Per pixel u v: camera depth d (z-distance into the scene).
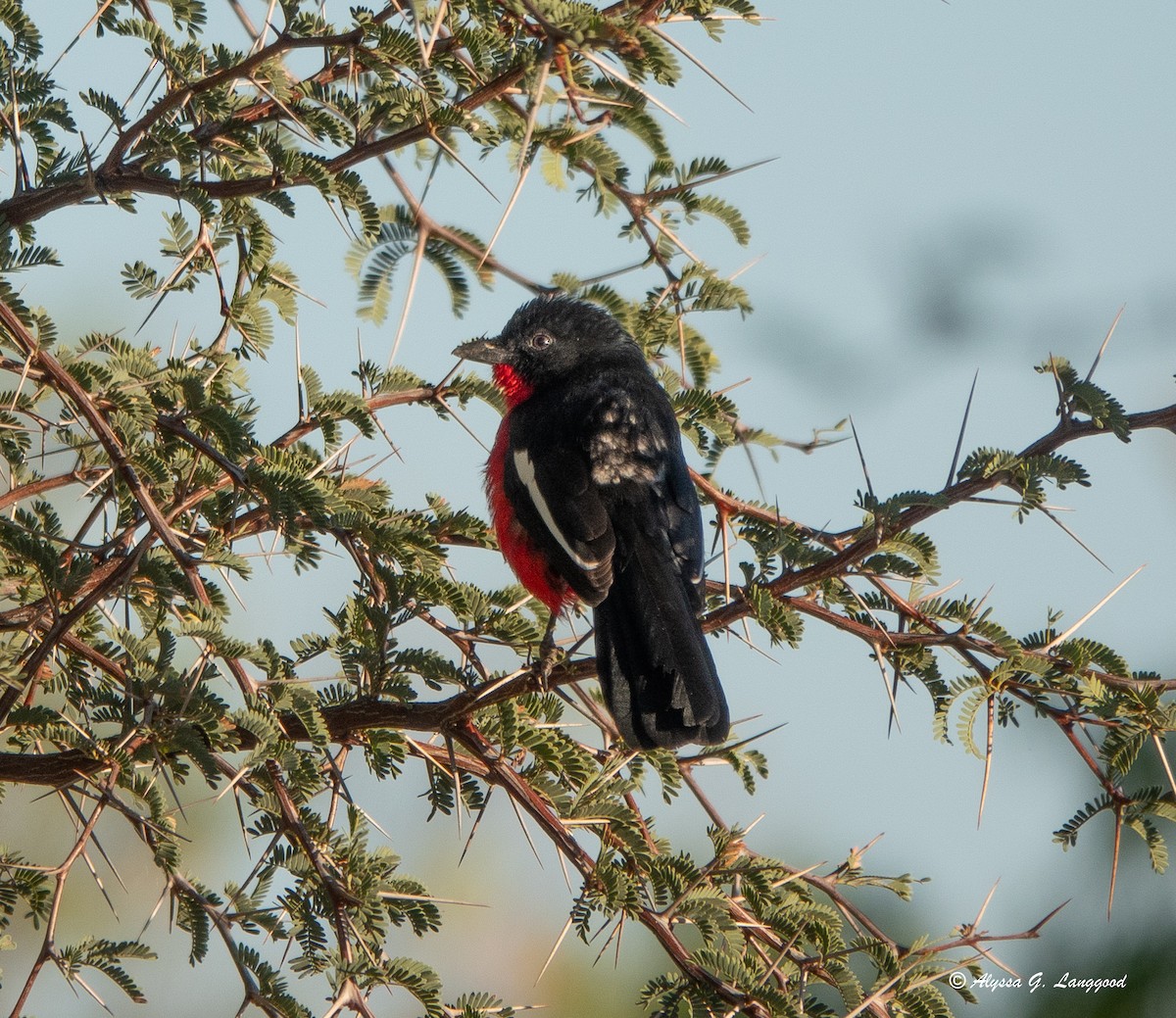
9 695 6.32
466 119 7.03
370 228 7.35
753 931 6.89
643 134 8.17
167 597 6.70
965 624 7.02
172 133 7.06
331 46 7.05
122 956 6.55
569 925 6.81
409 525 7.88
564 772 7.23
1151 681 6.71
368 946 6.48
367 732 7.28
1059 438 6.99
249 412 7.45
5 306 6.58
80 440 7.54
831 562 7.14
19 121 7.41
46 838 11.35
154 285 7.82
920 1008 6.56
